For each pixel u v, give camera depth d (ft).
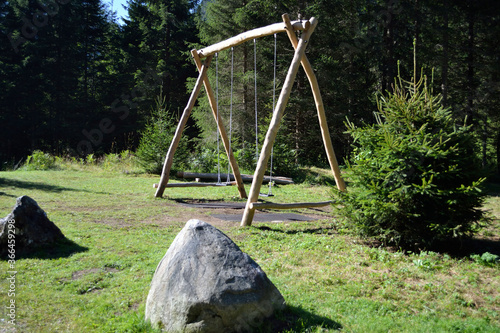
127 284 16.99
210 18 91.81
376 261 20.17
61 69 114.32
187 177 56.65
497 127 95.04
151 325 12.77
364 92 90.33
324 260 20.21
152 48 130.21
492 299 16.15
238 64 85.35
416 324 13.93
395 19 79.56
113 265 19.25
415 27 76.69
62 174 53.98
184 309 12.05
